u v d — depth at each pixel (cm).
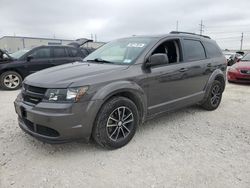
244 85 928
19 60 826
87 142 361
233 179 274
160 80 391
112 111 329
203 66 484
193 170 292
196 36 506
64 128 292
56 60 885
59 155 324
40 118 295
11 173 281
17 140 366
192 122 462
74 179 273
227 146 358
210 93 521
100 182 268
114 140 339
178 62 434
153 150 342
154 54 375
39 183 264
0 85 815
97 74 327
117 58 400
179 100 438
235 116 507
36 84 314
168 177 277
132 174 283
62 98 295
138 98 362
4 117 477
